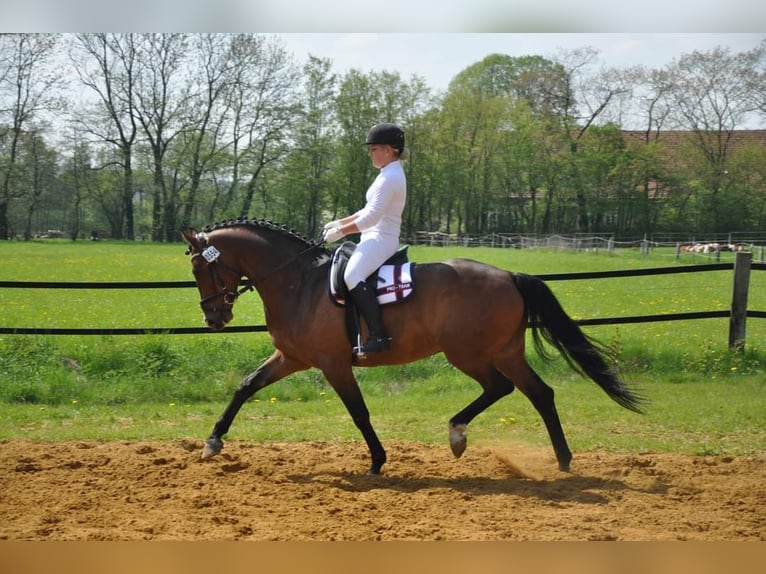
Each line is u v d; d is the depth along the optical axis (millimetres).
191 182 42156
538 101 45531
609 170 44344
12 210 41938
